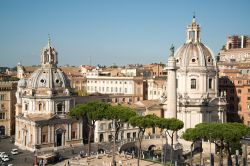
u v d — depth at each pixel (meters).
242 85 176.50
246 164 108.50
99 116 114.19
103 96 168.88
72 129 143.88
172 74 114.94
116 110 113.25
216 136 89.75
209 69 153.88
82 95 162.50
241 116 176.88
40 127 135.50
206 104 150.38
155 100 169.88
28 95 142.00
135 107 155.12
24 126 140.88
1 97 161.12
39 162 112.56
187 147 135.38
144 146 136.38
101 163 103.31
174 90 115.06
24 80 159.50
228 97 180.62
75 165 105.62
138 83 196.00
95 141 150.00
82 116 123.31
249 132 91.94
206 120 151.25
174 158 112.44
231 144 117.94
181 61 155.00
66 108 144.12
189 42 159.25
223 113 155.62
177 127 102.75
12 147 141.50
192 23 159.12
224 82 182.00
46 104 141.00
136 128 157.38
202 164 106.88
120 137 153.50
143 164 103.94
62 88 144.88
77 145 143.62
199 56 153.88
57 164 113.44
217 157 123.44
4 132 162.50
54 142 138.75
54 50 148.38
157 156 117.94
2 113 161.50
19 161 119.12
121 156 114.12
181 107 151.50
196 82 153.00
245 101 175.75
